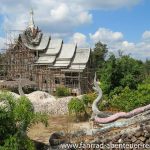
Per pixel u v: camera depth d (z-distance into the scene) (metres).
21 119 14.45
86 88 74.19
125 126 15.48
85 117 30.42
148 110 16.72
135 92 27.62
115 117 16.89
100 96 19.92
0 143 13.40
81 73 73.56
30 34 80.75
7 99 14.84
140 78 32.22
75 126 26.97
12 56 78.31
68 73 75.31
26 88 64.12
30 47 78.62
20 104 14.90
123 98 27.17
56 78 75.25
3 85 61.75
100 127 17.06
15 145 13.30
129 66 31.77
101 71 32.25
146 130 13.67
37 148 17.12
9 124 13.95
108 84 30.64
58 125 27.59
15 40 79.25
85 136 16.12
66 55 77.38
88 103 32.94
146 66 72.00
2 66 79.38
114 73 30.95
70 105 30.78
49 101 35.03
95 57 96.44
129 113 16.78
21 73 76.75
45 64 76.50
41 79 75.38
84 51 77.75
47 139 21.94
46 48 79.19
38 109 33.19
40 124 26.53
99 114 18.56
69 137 16.61
